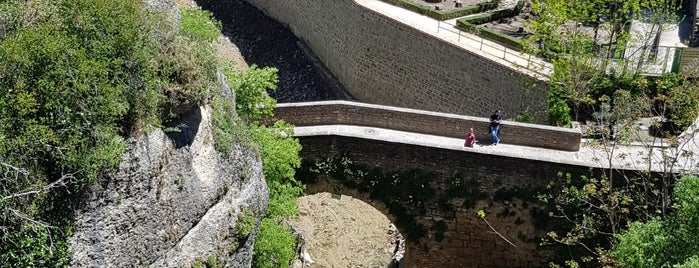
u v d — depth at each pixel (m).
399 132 28.88
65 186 16.06
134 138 17.27
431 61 39.12
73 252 16.38
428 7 41.03
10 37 16.72
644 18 37.03
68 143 16.16
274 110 28.94
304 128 28.84
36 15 17.66
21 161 15.69
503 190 27.83
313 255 34.78
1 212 15.42
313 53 50.75
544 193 27.38
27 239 15.75
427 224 29.34
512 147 28.03
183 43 19.48
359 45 44.12
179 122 18.97
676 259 19.50
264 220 24.47
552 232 26.38
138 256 17.55
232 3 59.34
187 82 18.70
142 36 17.92
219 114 20.52
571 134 27.62
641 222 24.58
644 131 28.98
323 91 48.16
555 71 31.20
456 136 28.75
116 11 17.48
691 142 27.39
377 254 35.25
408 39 40.22
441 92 39.09
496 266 29.75
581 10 32.19
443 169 27.98
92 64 16.64
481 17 39.47
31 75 15.94
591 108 30.84
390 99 42.91
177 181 18.48
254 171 21.95
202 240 19.38
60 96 16.12
